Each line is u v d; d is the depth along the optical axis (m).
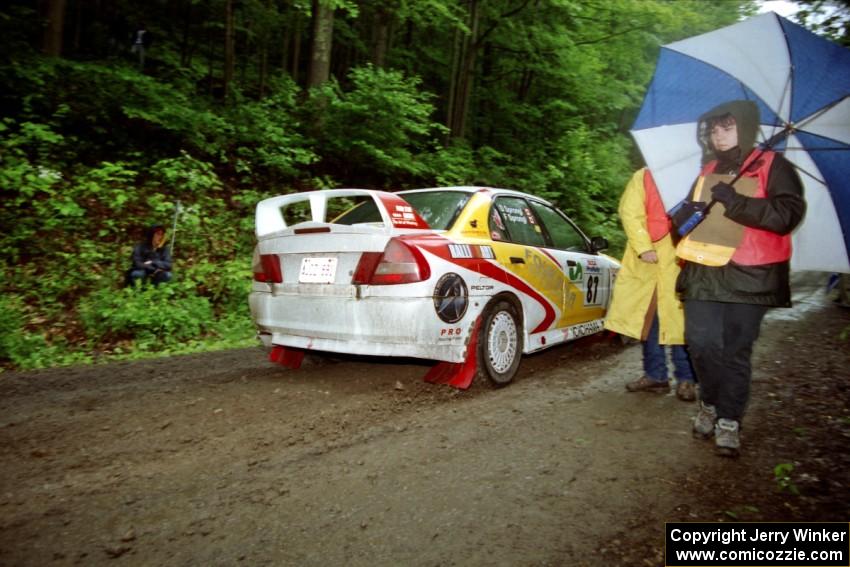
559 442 2.93
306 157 9.47
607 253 12.61
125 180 8.01
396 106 9.64
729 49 2.75
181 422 3.19
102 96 8.98
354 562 1.88
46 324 5.76
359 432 3.04
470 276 3.61
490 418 3.27
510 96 15.12
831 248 2.69
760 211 2.41
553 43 13.05
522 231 4.43
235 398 3.62
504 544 1.98
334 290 3.54
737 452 2.72
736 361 2.73
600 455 2.76
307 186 10.03
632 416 3.36
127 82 8.93
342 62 18.39
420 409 3.42
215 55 16.95
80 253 7.09
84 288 6.59
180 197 8.79
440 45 16.23
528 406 3.51
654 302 3.78
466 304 3.56
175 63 13.03
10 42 8.62
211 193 9.12
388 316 3.33
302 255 3.76
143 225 7.96
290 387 3.87
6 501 2.27
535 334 4.30
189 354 5.01
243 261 7.83
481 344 3.73
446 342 3.48
